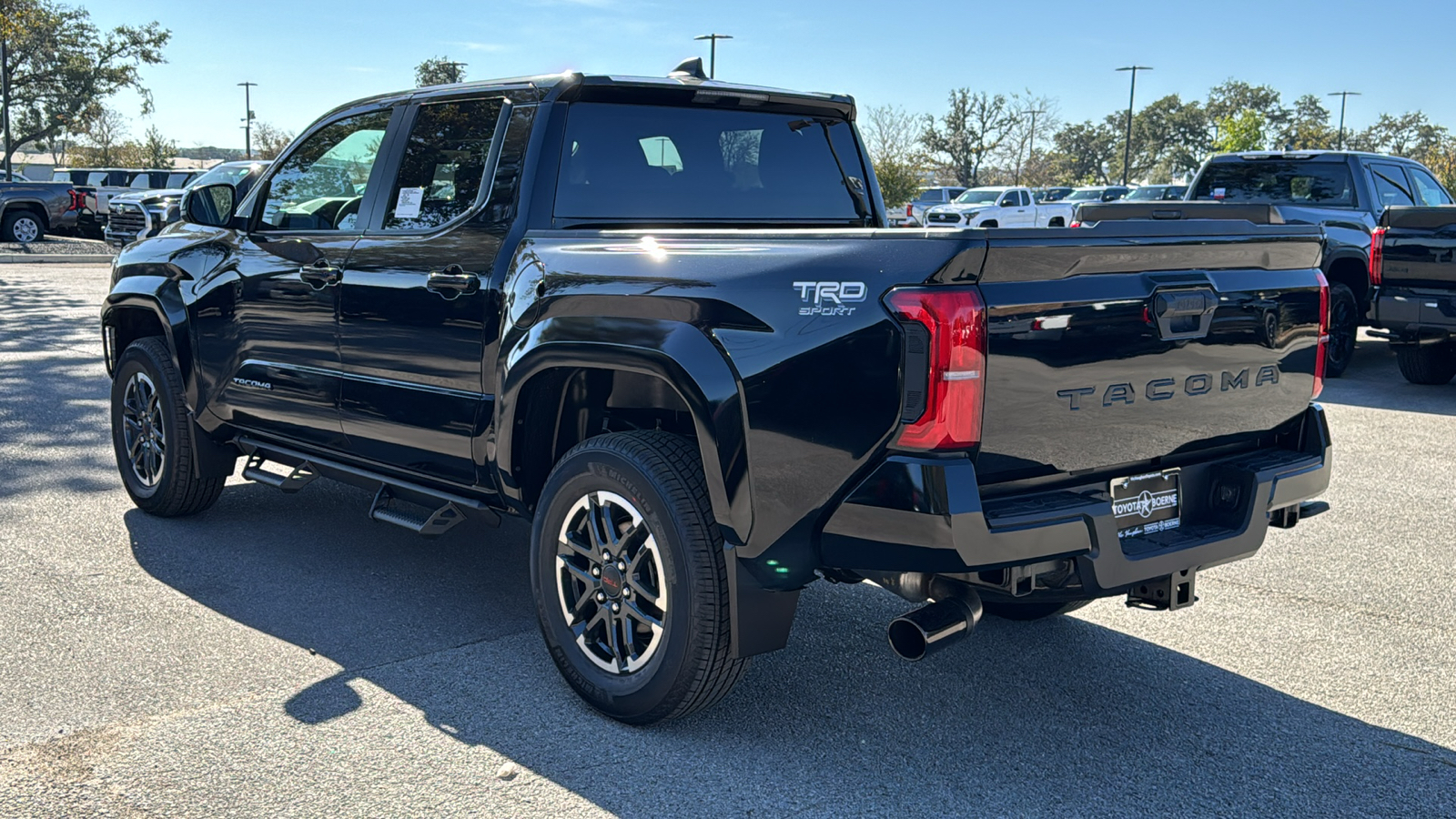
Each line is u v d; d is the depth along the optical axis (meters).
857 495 2.95
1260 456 3.61
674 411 3.98
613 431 4.00
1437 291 9.86
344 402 4.50
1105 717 3.64
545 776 3.19
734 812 3.02
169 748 3.29
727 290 3.19
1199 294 3.27
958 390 2.81
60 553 5.08
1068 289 2.99
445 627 4.32
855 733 3.50
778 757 3.34
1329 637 4.36
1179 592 3.34
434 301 4.05
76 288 17.58
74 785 3.07
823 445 3.00
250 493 6.22
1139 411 3.21
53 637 4.11
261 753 3.28
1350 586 4.96
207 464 5.47
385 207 4.43
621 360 3.39
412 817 2.95
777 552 3.15
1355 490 6.66
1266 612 4.64
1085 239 2.98
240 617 4.37
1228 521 3.46
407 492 4.43
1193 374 3.33
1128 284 3.12
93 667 3.86
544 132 3.93
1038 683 3.90
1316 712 3.71
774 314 3.09
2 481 6.29
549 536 3.68
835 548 3.04
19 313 14.21
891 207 41.00
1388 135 129.75
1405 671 4.05
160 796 3.02
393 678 3.84
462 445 4.04
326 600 4.58
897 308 2.84
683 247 3.35
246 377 4.97
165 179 32.22
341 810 2.98
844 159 4.71
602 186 4.04
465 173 4.13
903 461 2.87
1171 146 137.62
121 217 23.47
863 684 3.87
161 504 5.55
